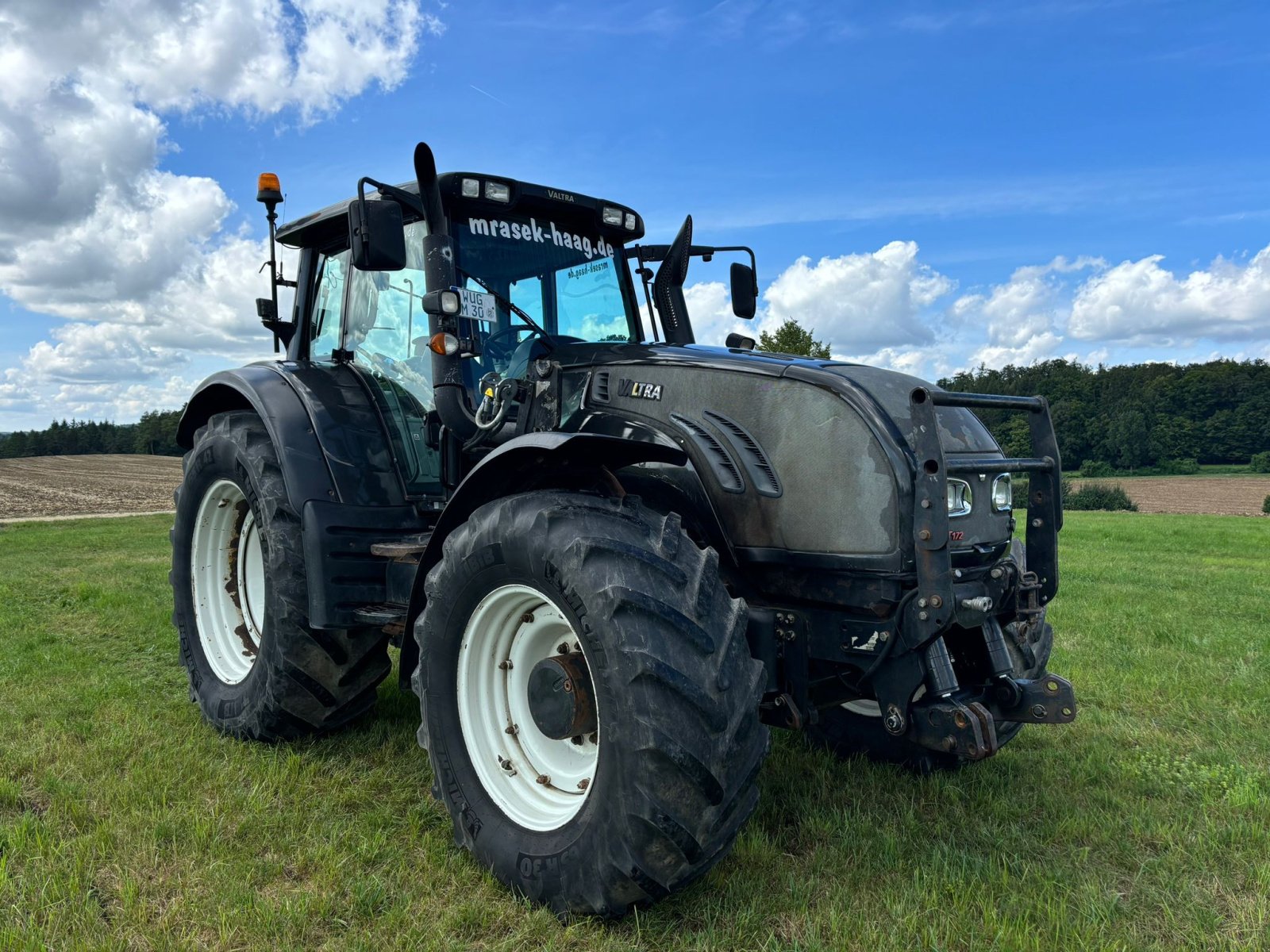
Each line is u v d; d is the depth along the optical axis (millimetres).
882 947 2123
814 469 2533
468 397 3229
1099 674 4738
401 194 3121
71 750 3363
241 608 3953
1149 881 2514
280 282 4273
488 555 2500
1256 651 5328
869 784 3227
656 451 2465
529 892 2311
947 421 2764
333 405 3607
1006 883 2436
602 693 2156
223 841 2631
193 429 4500
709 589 2230
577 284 3705
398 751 3473
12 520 18703
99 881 2406
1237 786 3123
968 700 2652
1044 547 2893
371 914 2262
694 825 2070
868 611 2451
